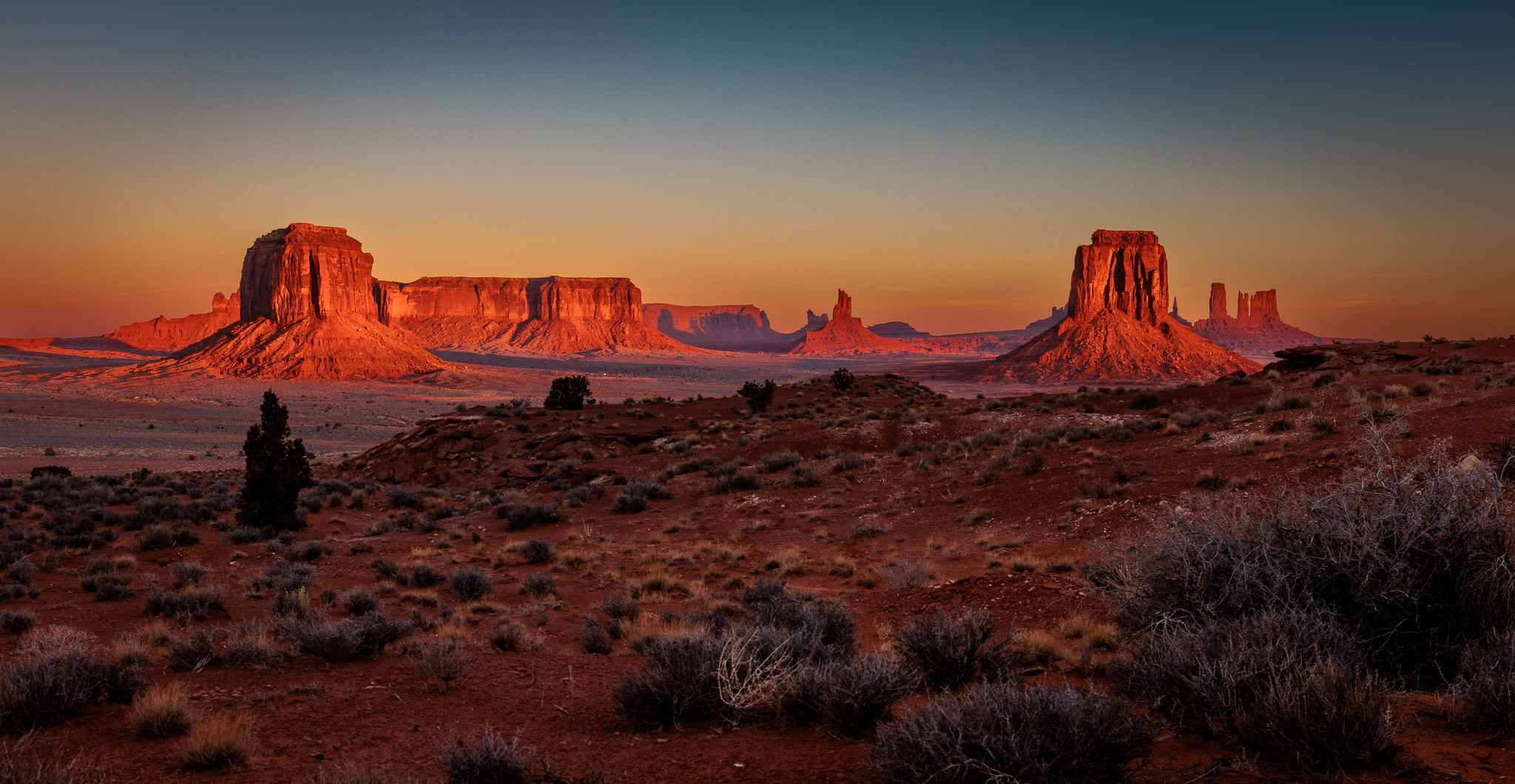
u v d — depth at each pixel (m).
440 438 47.03
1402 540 6.46
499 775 5.06
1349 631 6.31
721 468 35.81
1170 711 5.75
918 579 15.70
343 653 9.95
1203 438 26.55
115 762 6.04
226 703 7.85
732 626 8.51
